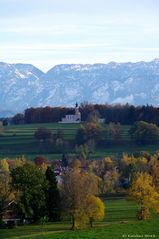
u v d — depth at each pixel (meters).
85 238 164.62
